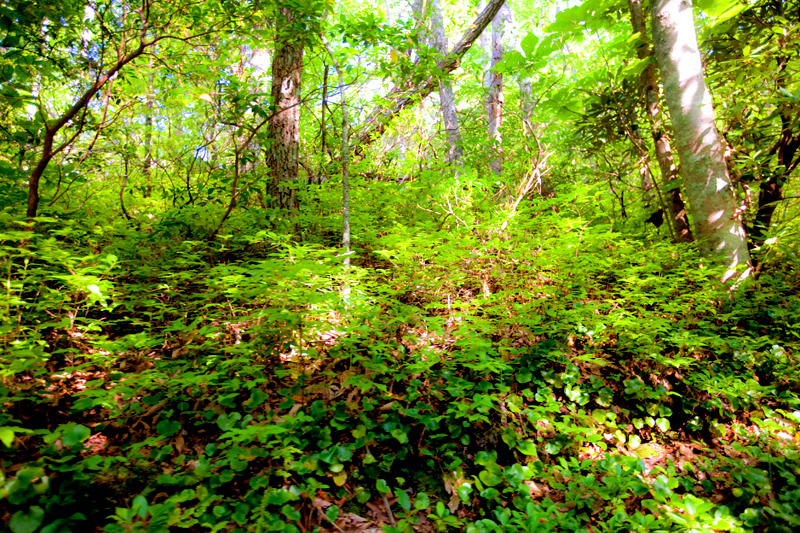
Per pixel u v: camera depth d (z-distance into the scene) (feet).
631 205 23.32
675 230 18.43
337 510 7.09
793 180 19.52
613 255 15.76
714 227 15.10
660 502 7.51
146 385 7.60
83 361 9.43
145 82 15.71
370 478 7.96
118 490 6.62
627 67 19.62
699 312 13.23
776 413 10.79
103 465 6.73
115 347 8.03
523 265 13.65
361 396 9.25
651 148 20.90
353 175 19.94
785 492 8.52
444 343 11.02
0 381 7.42
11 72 11.91
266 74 19.39
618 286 14.01
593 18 20.39
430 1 25.91
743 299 13.66
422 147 22.66
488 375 10.24
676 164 20.34
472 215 17.07
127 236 13.55
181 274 10.80
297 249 9.75
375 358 9.34
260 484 6.76
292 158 17.70
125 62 12.28
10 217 11.02
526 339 11.44
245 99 14.24
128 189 17.39
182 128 20.17
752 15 16.65
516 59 21.43
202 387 8.53
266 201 16.34
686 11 15.48
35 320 9.46
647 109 18.93
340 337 9.70
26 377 8.15
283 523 6.23
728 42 17.49
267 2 13.62
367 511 7.41
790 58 15.88
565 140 23.59
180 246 13.57
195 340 10.43
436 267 13.53
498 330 11.53
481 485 7.90
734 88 16.43
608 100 19.63
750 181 16.87
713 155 15.12
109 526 5.37
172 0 12.94
